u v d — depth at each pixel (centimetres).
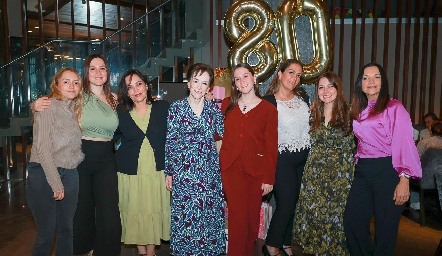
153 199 266
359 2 735
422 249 321
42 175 221
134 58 693
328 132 255
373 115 229
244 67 251
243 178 257
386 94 228
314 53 425
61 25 927
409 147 218
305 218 268
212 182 253
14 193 536
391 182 225
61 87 232
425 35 670
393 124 222
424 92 682
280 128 267
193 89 244
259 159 255
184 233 248
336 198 254
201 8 723
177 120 249
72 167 232
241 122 254
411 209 447
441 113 698
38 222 223
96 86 263
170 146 251
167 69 768
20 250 320
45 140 217
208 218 250
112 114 260
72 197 235
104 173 256
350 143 253
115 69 664
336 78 249
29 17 843
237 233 256
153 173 265
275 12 455
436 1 670
